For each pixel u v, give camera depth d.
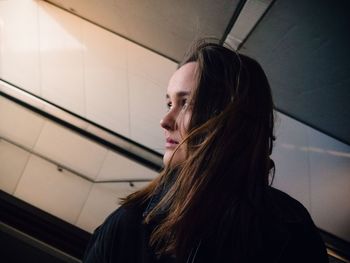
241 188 0.60
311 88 3.27
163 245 0.57
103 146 3.90
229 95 0.60
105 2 3.83
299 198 4.73
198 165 0.56
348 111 3.49
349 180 4.75
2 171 4.09
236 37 2.91
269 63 3.11
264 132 0.64
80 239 3.56
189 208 0.54
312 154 4.77
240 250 0.57
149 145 4.73
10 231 3.20
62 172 4.17
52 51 4.75
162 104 4.86
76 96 4.71
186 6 2.94
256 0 2.26
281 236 0.60
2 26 4.64
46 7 4.81
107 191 4.09
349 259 3.57
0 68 4.55
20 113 4.20
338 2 1.92
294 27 2.39
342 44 2.34
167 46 4.43
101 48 4.87
